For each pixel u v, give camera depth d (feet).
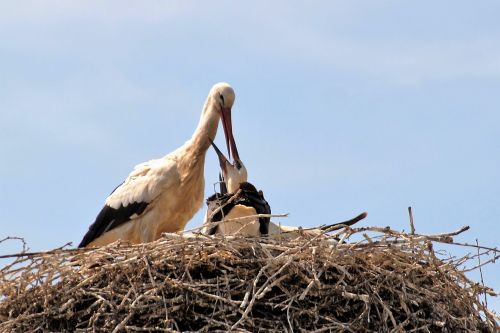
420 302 45.68
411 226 47.19
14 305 46.52
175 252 46.09
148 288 45.21
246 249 46.24
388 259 46.62
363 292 45.32
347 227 46.32
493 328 47.29
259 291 44.09
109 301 44.91
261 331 44.34
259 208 51.13
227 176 54.39
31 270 46.75
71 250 46.75
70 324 45.57
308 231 50.39
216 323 44.16
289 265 45.14
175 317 44.70
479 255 47.70
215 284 45.11
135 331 44.55
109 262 46.68
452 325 45.98
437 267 46.78
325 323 44.70
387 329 44.47
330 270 45.80
